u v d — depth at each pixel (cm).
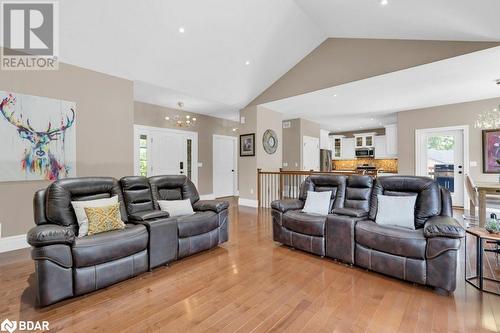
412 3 292
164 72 430
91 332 167
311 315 185
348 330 168
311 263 281
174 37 371
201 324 175
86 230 238
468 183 417
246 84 544
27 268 264
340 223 279
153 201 321
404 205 270
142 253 252
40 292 190
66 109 357
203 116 729
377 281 238
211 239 319
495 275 243
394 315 184
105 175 397
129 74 409
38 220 233
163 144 630
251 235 388
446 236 211
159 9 326
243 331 167
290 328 170
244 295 213
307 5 378
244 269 266
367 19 366
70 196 251
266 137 634
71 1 293
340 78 462
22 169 321
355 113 695
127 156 422
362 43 434
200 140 721
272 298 208
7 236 315
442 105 596
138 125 576
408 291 219
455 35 330
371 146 930
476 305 195
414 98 543
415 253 224
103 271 220
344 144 1017
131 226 261
